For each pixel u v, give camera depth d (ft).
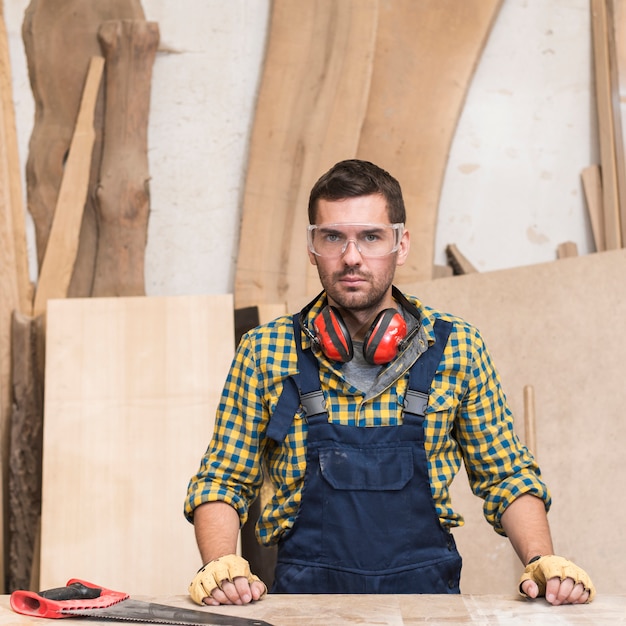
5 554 11.46
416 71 11.89
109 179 12.11
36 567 11.20
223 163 12.38
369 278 6.21
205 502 6.42
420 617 4.99
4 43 12.35
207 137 12.41
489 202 12.04
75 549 10.43
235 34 12.41
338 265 6.23
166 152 12.42
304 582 6.19
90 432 10.85
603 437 9.43
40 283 11.98
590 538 9.35
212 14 12.44
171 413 10.87
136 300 11.32
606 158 11.35
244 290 11.76
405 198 11.67
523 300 10.09
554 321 9.88
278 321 6.85
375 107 11.91
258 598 5.49
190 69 12.44
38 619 5.05
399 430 6.29
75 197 12.09
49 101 12.41
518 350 10.03
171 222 12.36
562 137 11.95
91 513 10.55
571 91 11.94
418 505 6.25
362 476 6.23
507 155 12.05
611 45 11.41
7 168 12.12
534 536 6.12
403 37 11.96
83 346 11.16
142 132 12.23
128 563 10.37
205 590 5.40
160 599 5.62
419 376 6.39
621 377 9.42
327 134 11.78
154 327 11.20
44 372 11.66
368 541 6.17
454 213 12.06
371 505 6.21
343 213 6.22
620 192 11.16
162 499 10.58
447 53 11.87
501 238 12.00
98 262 12.08
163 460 10.72
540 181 11.98
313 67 11.94
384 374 6.38
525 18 12.09
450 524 6.53
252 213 11.89
